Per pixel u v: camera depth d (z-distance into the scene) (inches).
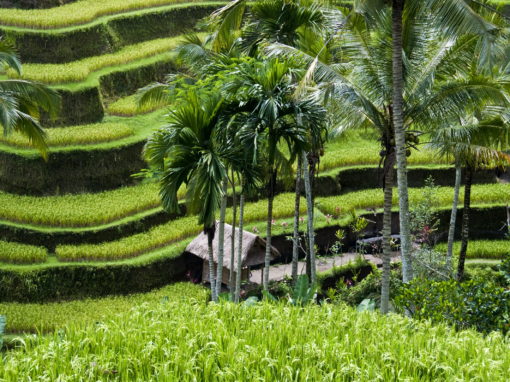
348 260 1034.1
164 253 974.4
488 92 609.6
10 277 897.5
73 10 1449.3
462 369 319.0
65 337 350.3
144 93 845.2
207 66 721.6
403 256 617.3
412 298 513.3
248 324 380.5
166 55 1374.3
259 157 682.2
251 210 1085.8
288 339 349.7
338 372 316.5
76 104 1222.3
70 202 1067.9
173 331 359.9
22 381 300.4
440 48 621.3
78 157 1115.3
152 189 1131.9
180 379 309.9
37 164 1092.5
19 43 1312.7
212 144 640.4
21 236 978.7
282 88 639.8
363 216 1120.8
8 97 782.5
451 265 860.0
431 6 531.2
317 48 689.0
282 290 877.8
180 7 1502.2
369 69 628.1
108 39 1400.1
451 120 686.5
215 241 926.4
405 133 644.1
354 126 633.6
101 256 956.6
